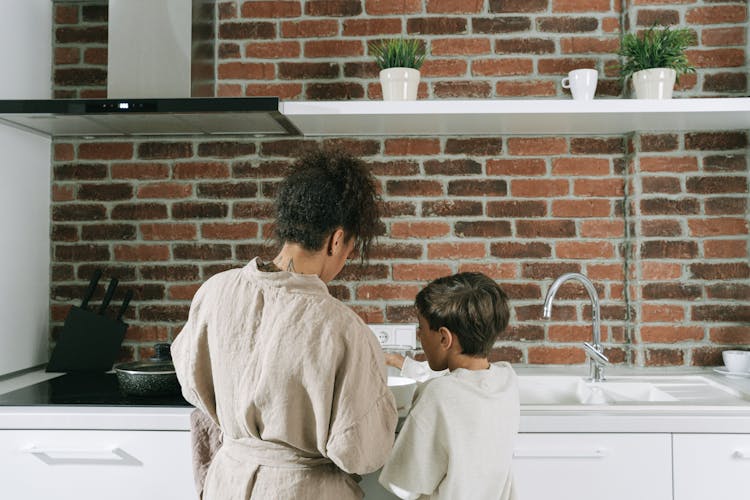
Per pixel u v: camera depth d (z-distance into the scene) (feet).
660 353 6.96
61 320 7.39
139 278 7.38
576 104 6.08
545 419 5.09
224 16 7.33
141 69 6.31
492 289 4.29
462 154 7.24
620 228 7.18
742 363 6.48
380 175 7.29
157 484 5.16
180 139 7.36
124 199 7.38
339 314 3.38
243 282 3.57
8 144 6.57
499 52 7.22
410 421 3.96
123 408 5.22
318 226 3.55
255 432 3.41
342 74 7.29
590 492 5.09
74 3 7.43
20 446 5.20
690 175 6.96
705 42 6.99
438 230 7.25
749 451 5.02
